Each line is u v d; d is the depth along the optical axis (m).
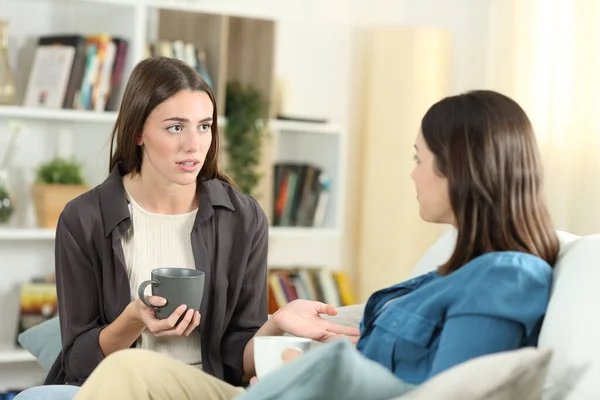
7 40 4.40
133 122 2.49
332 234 5.04
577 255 1.93
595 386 1.69
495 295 1.84
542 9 4.56
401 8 5.42
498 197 1.95
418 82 5.14
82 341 2.49
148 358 1.88
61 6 4.63
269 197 4.91
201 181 2.68
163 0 4.48
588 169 4.24
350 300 5.10
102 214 2.55
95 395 1.85
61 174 4.43
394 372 1.99
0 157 4.58
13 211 4.40
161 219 2.60
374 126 5.21
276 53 4.84
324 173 5.12
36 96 4.43
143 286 2.23
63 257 2.56
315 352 1.57
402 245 5.14
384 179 5.18
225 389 1.97
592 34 4.23
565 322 1.81
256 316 2.68
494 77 4.91
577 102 4.30
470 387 1.58
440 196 2.02
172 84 2.45
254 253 2.68
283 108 4.98
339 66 5.34
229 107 4.82
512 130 1.96
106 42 4.43
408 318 1.97
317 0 5.28
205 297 2.57
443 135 1.99
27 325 4.44
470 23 5.38
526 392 1.65
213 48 4.70
